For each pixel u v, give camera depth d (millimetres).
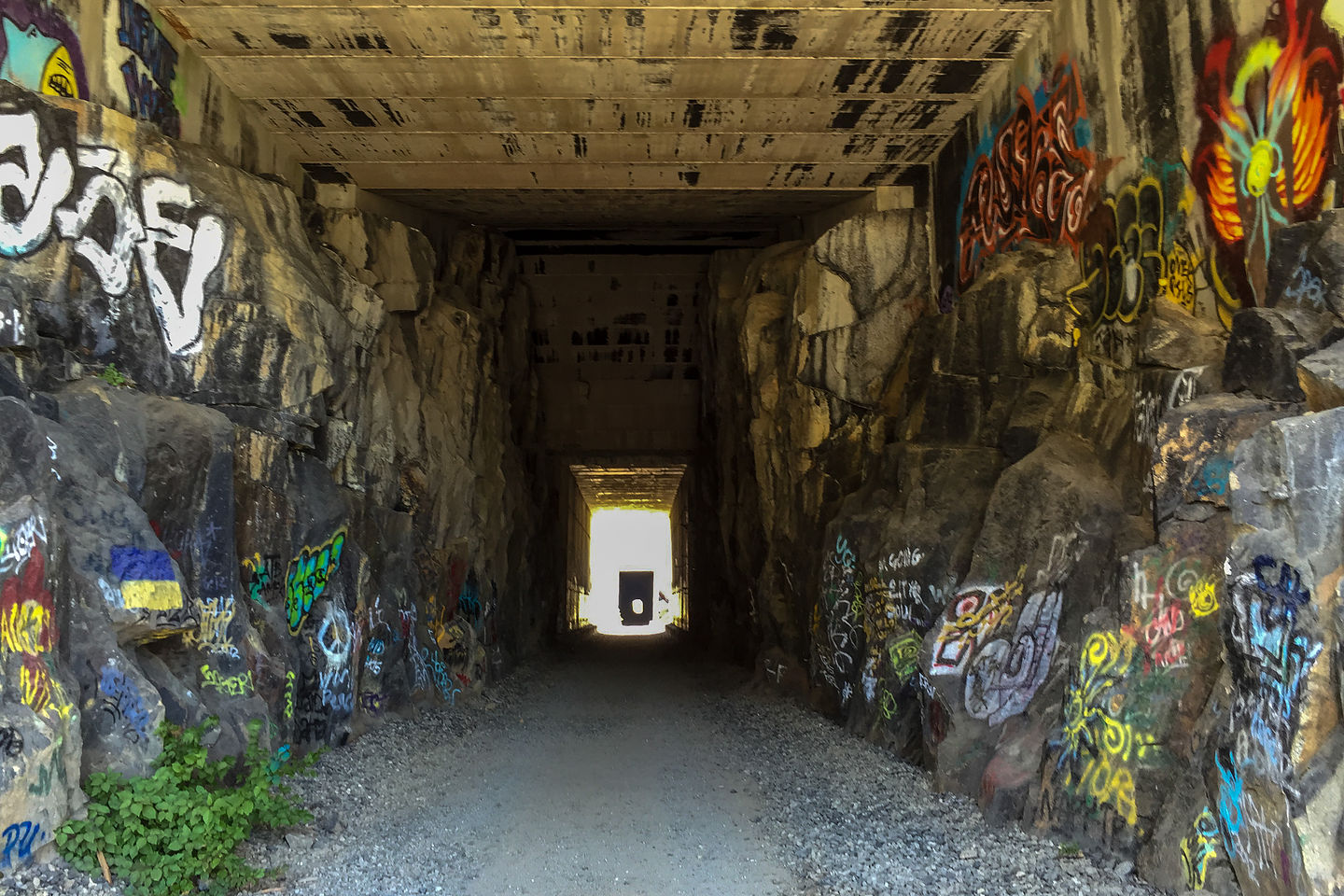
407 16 10703
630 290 23703
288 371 10438
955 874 6867
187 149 10336
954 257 14188
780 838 8078
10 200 8367
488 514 19734
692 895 6812
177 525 8719
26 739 5695
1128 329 9008
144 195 9352
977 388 11766
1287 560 5320
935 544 11023
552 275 23484
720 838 8156
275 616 10039
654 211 18594
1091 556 8391
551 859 7617
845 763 10586
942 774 9062
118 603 7125
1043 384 10344
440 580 16281
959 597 9516
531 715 14977
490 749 11906
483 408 19734
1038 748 8188
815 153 14961
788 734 12602
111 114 9141
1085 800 7090
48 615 6293
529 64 11883
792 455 17156
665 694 17641
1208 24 7766
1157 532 7293
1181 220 8156
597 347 24469
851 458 15664
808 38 11219
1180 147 8172
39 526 6262
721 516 22594
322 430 11992
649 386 24875
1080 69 9992
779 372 18328
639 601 67875
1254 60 7160
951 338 12156
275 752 8727
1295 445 5367
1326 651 5020
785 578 17594
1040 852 7062
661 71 12031
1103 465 9062
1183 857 6102
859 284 15719
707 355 23672
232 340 9922
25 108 8445
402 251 15828
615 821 8695
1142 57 8766
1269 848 5273
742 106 13148
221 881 6402
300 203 15219
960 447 11672
